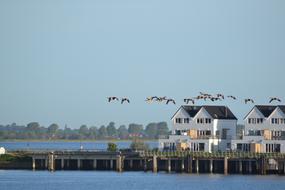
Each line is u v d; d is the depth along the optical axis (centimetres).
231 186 17900
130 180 19112
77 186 18288
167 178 19325
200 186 17912
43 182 19050
